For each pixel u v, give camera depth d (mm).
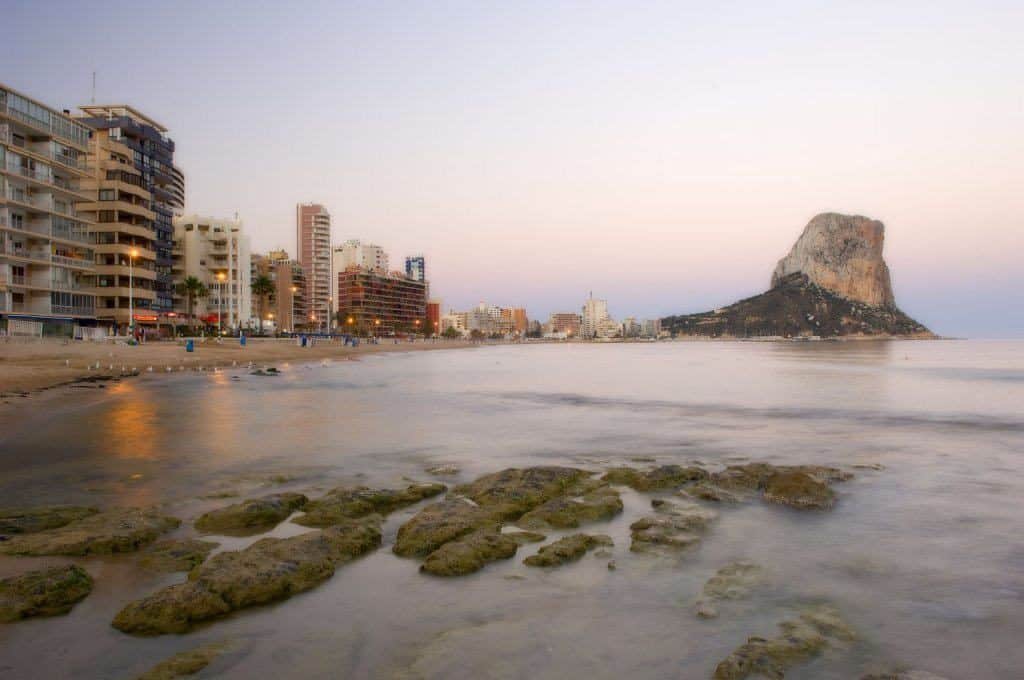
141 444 20812
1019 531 12430
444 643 7617
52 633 7664
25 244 71438
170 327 120062
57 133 75062
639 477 15938
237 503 13555
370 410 32562
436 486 14797
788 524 12727
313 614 8320
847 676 6953
